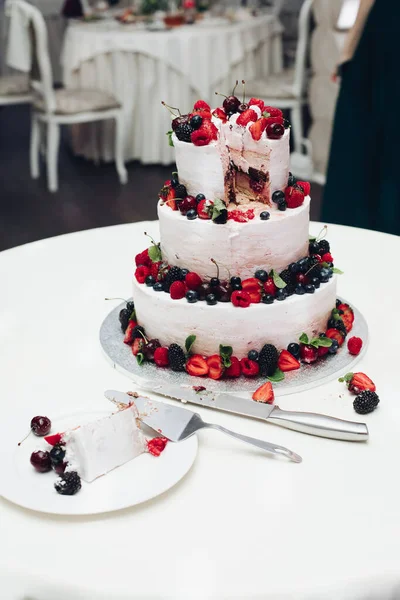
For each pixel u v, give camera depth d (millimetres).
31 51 4945
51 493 1088
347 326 1598
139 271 1573
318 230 2234
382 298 1776
